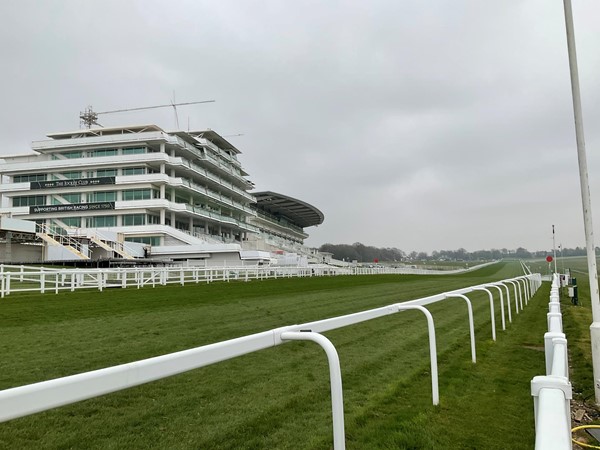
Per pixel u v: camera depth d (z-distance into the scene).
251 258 47.97
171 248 48.69
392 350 8.21
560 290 26.17
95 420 4.46
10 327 9.94
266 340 2.87
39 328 9.84
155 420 4.49
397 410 4.87
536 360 7.48
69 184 52.00
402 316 13.14
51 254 37.47
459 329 10.82
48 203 53.16
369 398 5.28
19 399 1.59
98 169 52.75
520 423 4.55
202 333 9.38
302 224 114.44
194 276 25.94
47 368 6.36
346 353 7.87
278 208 92.00
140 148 52.88
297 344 8.49
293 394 5.39
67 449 3.79
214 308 13.93
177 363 2.22
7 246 34.62
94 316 11.81
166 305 14.47
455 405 5.06
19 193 53.56
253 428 4.30
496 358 7.63
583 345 9.15
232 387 5.65
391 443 3.92
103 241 43.16
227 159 68.38
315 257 85.12
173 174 54.44
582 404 5.52
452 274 64.94
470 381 6.13
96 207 50.84
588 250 5.99
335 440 2.77
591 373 6.79
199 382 5.86
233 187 67.62
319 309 14.34
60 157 54.44
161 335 9.09
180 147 54.25
